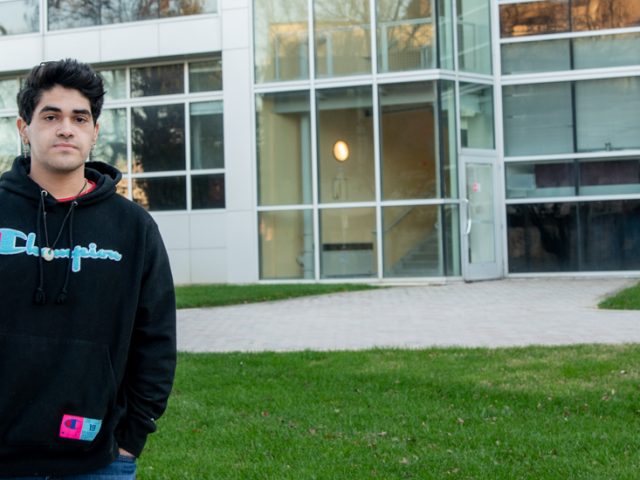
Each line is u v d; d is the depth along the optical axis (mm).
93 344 2492
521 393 6535
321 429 5809
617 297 12891
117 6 19734
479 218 18203
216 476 4902
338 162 18047
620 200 18188
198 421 6121
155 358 2645
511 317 11305
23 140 2686
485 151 18344
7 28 20484
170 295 2701
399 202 17688
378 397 6633
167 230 19406
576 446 5270
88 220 2570
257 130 18609
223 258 19016
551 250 18391
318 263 18141
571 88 18484
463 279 17656
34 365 2414
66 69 2582
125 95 19891
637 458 5020
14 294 2445
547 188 18516
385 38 17781
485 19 18641
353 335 10016
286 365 7945
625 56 18312
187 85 19484
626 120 18266
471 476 4773
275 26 18469
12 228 2488
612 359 7652
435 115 17500
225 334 10422
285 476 4852
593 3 18438
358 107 17922
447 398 6586
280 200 18469
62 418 2418
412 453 5234
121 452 2625
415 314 11992
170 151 19516
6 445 2396
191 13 19203
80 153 2570
